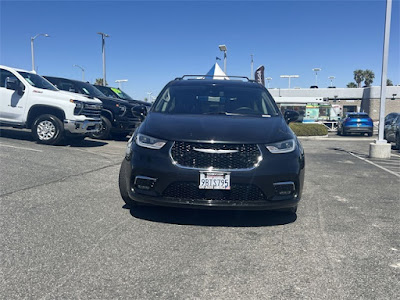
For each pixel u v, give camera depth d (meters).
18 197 5.00
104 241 3.68
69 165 7.38
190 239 3.82
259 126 4.37
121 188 4.52
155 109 5.25
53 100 9.69
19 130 12.62
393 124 15.59
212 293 2.76
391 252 3.63
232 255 3.46
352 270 3.21
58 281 2.86
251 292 2.79
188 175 3.85
